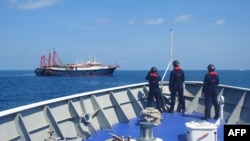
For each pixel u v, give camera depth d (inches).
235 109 352.8
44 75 4532.5
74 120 293.1
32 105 245.3
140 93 421.7
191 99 434.3
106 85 3024.1
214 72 362.6
